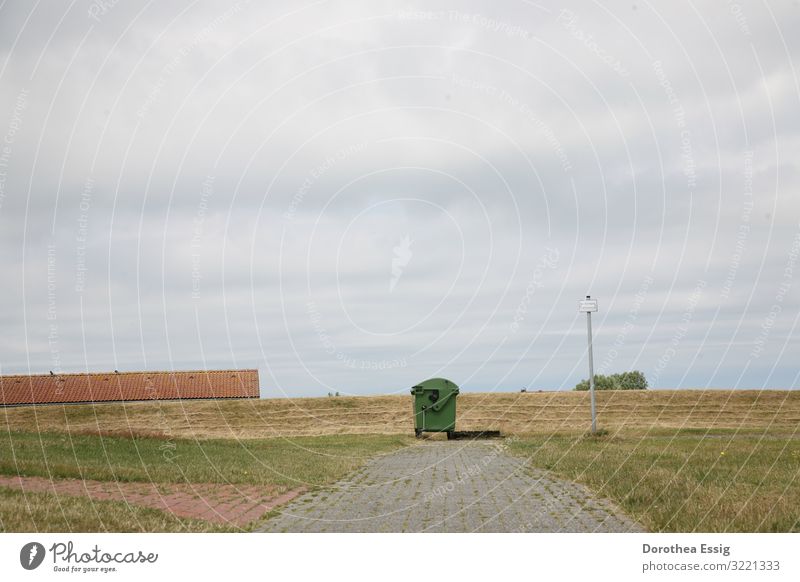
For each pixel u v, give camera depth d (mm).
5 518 10180
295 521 10891
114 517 10695
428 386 35219
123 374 52469
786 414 47688
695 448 23000
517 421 45500
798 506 11227
